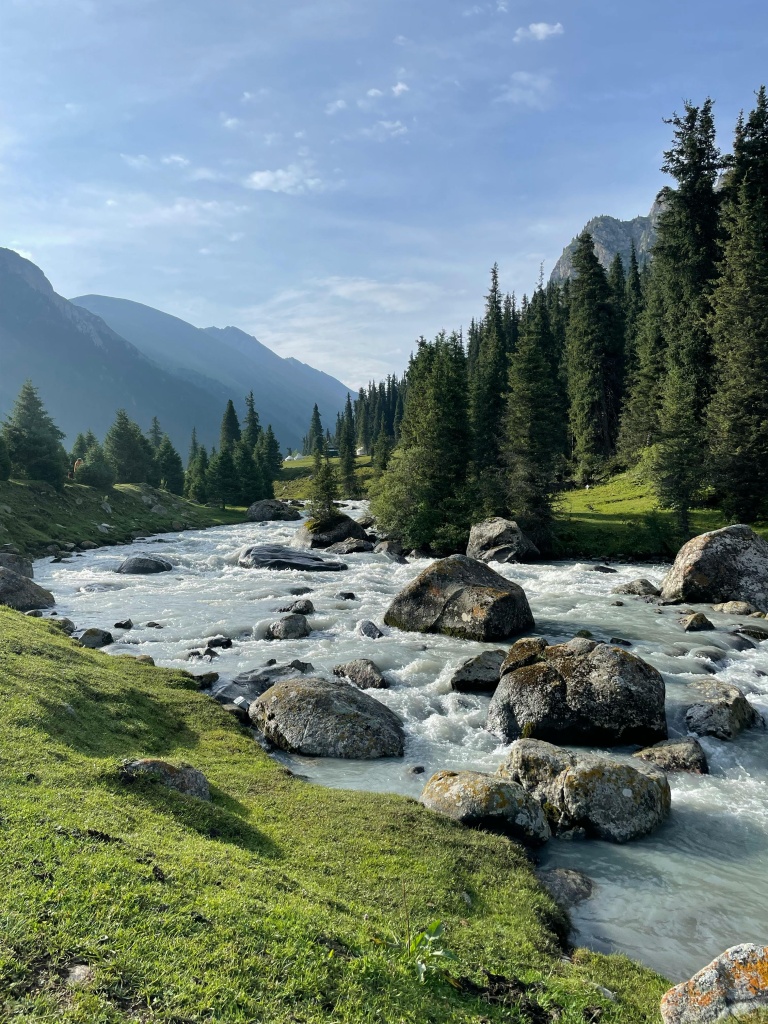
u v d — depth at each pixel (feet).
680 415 181.68
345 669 77.25
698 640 92.73
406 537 210.59
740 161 209.77
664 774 54.65
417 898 32.83
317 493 233.35
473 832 42.11
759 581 119.34
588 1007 25.32
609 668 61.93
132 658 79.61
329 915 26.53
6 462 235.40
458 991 24.06
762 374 175.94
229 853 31.12
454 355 219.00
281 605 119.34
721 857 42.60
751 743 60.34
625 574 152.05
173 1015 17.71
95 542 225.35
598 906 37.06
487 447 259.60
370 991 21.47
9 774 34.65
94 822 30.07
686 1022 22.45
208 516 353.51
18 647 64.90
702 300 212.43
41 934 19.93
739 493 176.04
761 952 22.88
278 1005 19.31
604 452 290.15
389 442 530.68
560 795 46.52
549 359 314.14
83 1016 16.94
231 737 57.16
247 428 543.39
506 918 33.12
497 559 174.70
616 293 363.56
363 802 44.57
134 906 22.50
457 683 73.56
